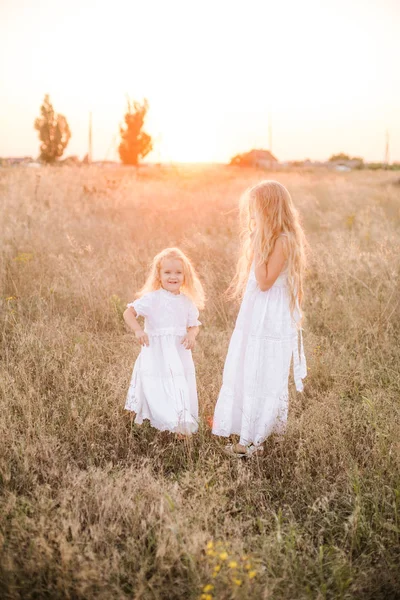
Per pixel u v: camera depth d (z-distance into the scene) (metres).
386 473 2.93
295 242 3.01
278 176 21.81
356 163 59.81
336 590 2.21
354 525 2.46
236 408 3.24
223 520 2.55
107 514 2.49
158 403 3.28
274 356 3.10
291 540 2.36
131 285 5.77
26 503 2.54
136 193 11.46
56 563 2.19
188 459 3.10
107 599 2.06
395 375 4.06
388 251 6.07
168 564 2.23
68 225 8.01
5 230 7.06
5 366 3.97
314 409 3.43
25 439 3.09
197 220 9.21
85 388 3.65
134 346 4.48
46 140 33.78
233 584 2.03
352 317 4.93
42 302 5.14
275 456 3.18
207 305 5.52
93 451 3.14
